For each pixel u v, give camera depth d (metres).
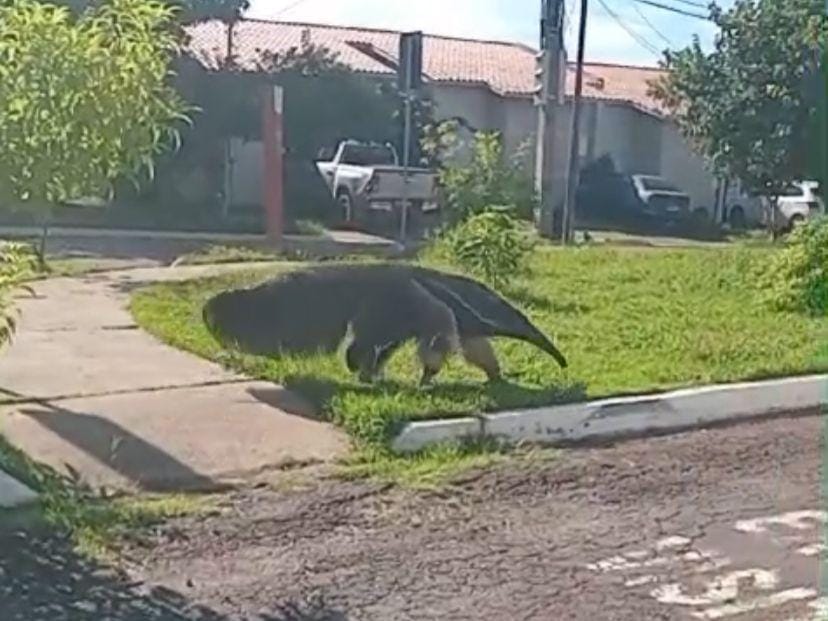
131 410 7.80
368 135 29.72
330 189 27.19
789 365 9.65
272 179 20.25
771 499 6.66
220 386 8.50
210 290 12.30
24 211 7.22
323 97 29.33
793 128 28.67
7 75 6.31
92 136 6.50
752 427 8.36
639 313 12.40
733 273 15.45
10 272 6.82
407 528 6.02
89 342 9.88
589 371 9.22
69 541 5.59
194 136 26.25
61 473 6.53
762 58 29.05
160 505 6.15
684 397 8.46
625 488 6.81
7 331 6.87
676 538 5.98
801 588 5.34
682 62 30.88
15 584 5.06
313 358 8.70
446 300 8.55
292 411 7.92
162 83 6.91
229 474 6.72
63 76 6.37
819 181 28.62
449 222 18.33
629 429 8.12
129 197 22.55
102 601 4.93
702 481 7.00
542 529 6.06
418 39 18.45
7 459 6.60
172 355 9.45
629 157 38.62
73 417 7.58
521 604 5.08
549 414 7.88
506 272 13.65
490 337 8.85
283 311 8.62
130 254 17.59
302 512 6.18
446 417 7.71
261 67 29.27
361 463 7.03
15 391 8.16
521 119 36.94
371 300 8.55
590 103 37.62
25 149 6.41
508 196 18.52
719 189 34.84
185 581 5.20
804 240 13.55
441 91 36.09
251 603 4.99
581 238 25.28
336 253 18.64
